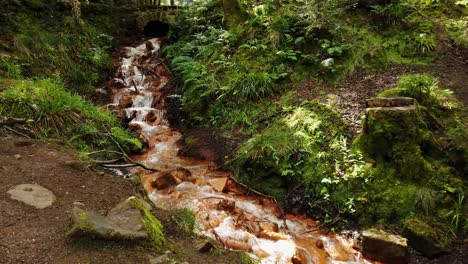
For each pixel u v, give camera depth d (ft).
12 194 12.45
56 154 17.16
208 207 18.13
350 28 28.07
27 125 19.60
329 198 17.81
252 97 25.64
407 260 14.48
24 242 9.91
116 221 10.99
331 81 25.03
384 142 17.79
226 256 11.32
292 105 23.66
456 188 16.14
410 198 16.40
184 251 11.03
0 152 16.02
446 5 29.50
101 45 36.55
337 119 21.18
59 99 22.27
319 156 19.31
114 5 43.34
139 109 29.63
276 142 21.09
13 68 25.40
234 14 33.22
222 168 21.91
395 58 25.48
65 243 9.97
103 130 23.36
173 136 27.27
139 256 10.02
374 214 16.58
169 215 13.01
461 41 25.77
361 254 15.37
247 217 17.71
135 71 35.35
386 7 27.53
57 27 33.65
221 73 28.50
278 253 15.08
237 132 24.00
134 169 21.90
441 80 22.43
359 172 17.90
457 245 14.58
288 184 19.45
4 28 29.25
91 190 14.17
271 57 27.71
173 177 20.29
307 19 28.35
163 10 43.93
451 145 17.30
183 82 30.27
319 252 15.51
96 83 32.12
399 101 18.35
